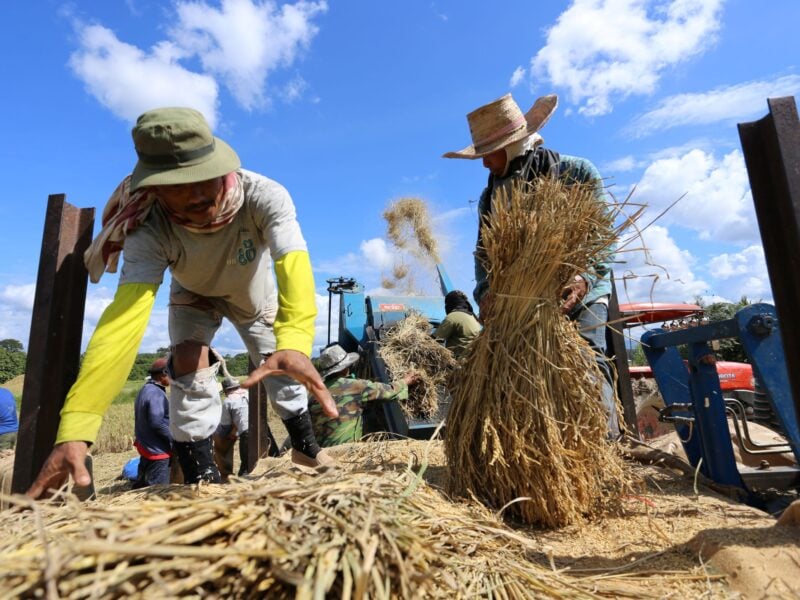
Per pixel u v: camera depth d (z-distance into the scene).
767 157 2.08
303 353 1.97
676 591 1.84
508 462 2.66
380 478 1.87
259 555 1.26
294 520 1.41
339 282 8.18
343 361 5.44
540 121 3.59
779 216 2.05
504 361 2.72
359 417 5.25
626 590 1.83
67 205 3.03
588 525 2.65
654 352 3.99
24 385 2.81
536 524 2.68
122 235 2.43
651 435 5.67
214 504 1.47
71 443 1.88
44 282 2.91
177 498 1.61
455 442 2.94
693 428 3.74
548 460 2.58
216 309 3.14
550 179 2.76
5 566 1.19
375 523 1.46
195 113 2.20
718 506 2.77
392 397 5.40
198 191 2.25
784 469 3.44
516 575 1.78
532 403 2.61
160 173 2.12
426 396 6.20
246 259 2.71
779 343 2.95
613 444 2.92
